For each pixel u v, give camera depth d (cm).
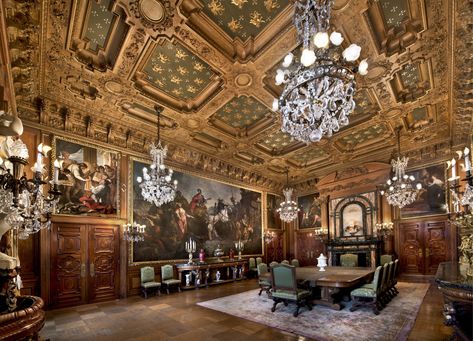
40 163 312
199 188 1180
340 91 416
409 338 465
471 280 284
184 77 686
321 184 1465
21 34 498
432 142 1091
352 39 557
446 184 1061
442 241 1052
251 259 1296
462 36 513
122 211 904
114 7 476
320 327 539
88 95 738
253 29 543
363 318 590
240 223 1347
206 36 548
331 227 1409
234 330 532
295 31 533
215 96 757
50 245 730
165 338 494
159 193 754
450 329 502
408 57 604
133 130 945
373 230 1253
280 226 1590
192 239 1108
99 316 643
